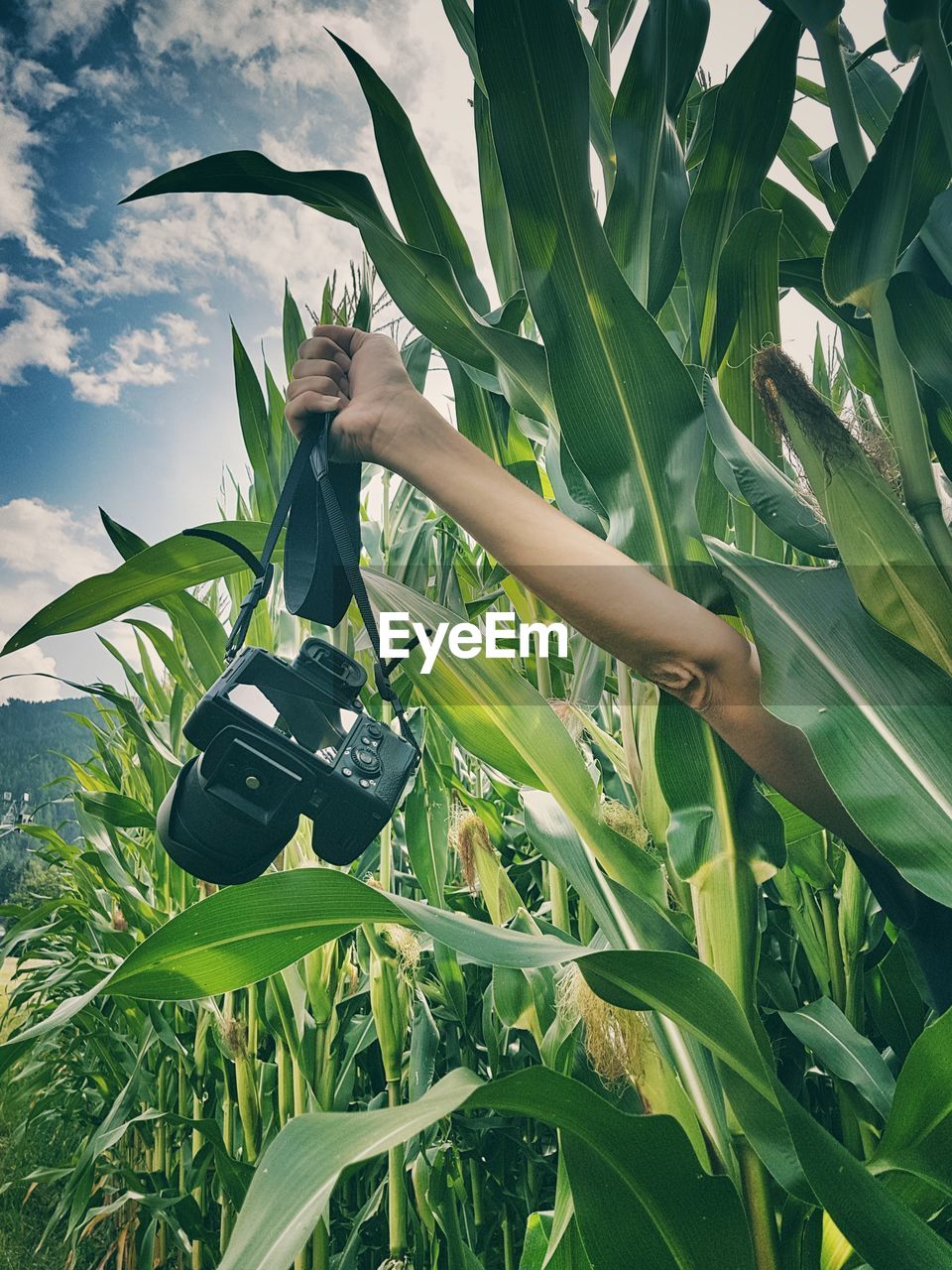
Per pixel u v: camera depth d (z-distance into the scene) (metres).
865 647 0.63
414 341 1.28
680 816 0.73
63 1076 3.06
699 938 0.73
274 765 0.62
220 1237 1.88
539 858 1.55
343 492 0.74
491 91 0.69
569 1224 0.77
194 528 0.77
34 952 3.07
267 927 0.66
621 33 1.08
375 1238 1.61
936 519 0.68
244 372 1.35
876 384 0.99
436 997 1.59
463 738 0.87
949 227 0.62
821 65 0.75
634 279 0.86
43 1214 2.81
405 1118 0.56
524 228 0.72
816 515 0.72
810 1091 1.20
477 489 0.64
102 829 2.25
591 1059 0.79
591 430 0.73
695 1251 0.62
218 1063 1.93
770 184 1.05
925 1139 0.59
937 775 0.58
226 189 0.80
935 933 0.68
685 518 0.72
